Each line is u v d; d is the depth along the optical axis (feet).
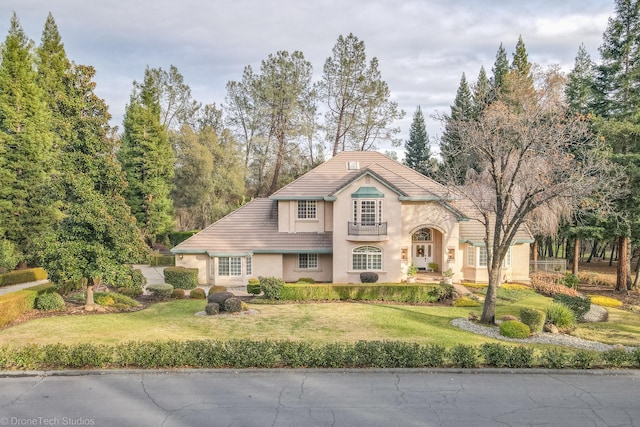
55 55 142.31
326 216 111.14
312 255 110.32
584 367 47.03
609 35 112.16
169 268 106.52
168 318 69.51
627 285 117.91
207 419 34.24
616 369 46.52
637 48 108.88
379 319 70.74
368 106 169.48
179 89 207.51
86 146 78.02
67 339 54.29
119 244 70.03
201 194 174.40
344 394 39.42
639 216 104.58
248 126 190.90
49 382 41.09
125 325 63.21
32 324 61.62
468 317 73.46
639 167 101.55
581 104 122.42
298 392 39.70
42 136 116.47
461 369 45.52
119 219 72.69
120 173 77.51
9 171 111.75
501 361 46.83
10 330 58.23
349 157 117.08
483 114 79.41
